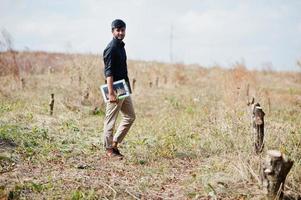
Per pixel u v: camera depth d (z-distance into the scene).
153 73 17.80
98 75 11.01
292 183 4.66
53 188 4.64
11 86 12.37
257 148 5.71
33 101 10.45
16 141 6.34
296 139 6.44
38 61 19.17
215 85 16.61
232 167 5.26
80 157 6.02
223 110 8.60
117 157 6.02
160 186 4.96
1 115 8.24
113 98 5.74
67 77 13.73
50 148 6.25
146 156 6.24
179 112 10.27
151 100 12.52
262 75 21.27
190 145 6.86
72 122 8.36
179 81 17.56
